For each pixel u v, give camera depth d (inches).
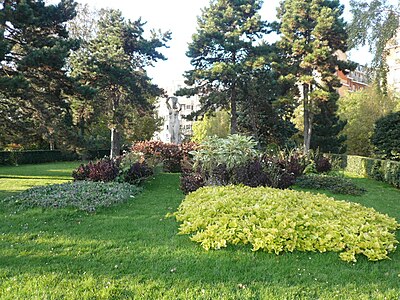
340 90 1354.6
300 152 536.7
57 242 159.6
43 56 349.4
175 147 521.3
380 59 393.1
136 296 104.3
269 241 144.1
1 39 317.1
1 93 350.6
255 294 106.3
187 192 292.5
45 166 729.6
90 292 106.5
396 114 550.6
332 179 384.8
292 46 653.9
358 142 850.8
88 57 578.2
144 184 371.2
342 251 142.3
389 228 167.9
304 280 117.3
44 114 393.4
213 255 139.7
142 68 709.3
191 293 106.4
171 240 160.4
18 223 195.6
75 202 235.9
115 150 700.7
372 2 390.3
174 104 778.2
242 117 758.5
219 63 601.3
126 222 198.4
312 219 159.0
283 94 676.1
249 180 261.7
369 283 115.6
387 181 453.4
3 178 479.8
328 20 606.5
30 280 115.5
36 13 400.2
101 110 630.5
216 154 292.0
